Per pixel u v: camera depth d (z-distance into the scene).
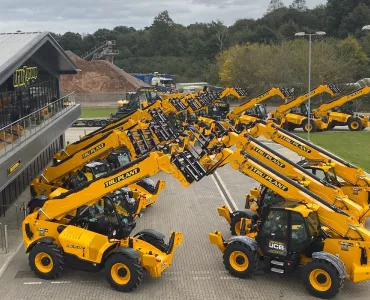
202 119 34.12
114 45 108.56
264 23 115.94
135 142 19.30
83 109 68.69
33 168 25.11
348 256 12.41
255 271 13.44
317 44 69.19
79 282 13.24
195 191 23.61
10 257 14.95
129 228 14.17
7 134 16.47
